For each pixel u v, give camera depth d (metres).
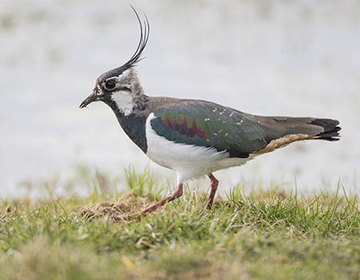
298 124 10.55
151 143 10.39
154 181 13.01
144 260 8.02
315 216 10.18
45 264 7.29
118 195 12.32
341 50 22.08
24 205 12.59
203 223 9.01
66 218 9.59
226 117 10.34
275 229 9.42
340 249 8.30
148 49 22.25
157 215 9.14
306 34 23.22
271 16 24.64
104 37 22.86
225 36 23.17
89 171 15.17
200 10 25.44
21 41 22.44
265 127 10.45
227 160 10.48
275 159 16.27
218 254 7.97
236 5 25.88
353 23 24.00
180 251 7.91
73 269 7.25
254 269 7.46
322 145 16.95
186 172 10.45
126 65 10.79
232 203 10.43
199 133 10.20
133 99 10.62
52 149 16.42
